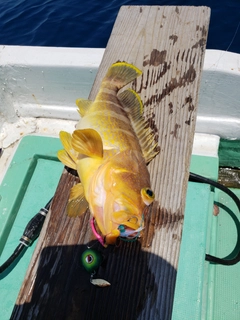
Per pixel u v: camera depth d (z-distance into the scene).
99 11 1.38
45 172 0.66
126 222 0.30
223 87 0.59
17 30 1.33
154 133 0.44
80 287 0.34
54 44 1.24
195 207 0.57
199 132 0.67
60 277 0.35
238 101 0.60
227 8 1.32
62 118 0.76
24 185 0.63
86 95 0.70
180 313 0.48
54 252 0.36
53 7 1.44
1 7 1.50
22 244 0.52
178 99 0.46
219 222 0.65
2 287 0.52
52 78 0.68
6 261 0.52
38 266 0.36
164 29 0.54
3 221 0.58
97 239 0.36
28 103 0.75
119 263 0.34
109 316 0.32
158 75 0.49
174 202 0.38
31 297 0.34
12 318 0.33
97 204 0.33
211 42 1.17
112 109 0.42
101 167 0.35
